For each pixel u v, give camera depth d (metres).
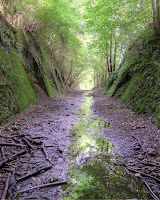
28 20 10.16
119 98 11.13
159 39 7.45
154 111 5.38
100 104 10.94
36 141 4.16
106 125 6.05
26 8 8.86
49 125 5.83
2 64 6.17
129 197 2.37
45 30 12.55
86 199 2.33
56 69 18.53
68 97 15.85
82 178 2.84
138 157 3.46
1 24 6.98
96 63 26.55
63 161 3.44
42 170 3.04
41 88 12.36
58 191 2.49
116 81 13.71
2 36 6.82
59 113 8.07
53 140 4.51
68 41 16.80
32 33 11.52
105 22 10.98
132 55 9.50
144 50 8.15
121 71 12.16
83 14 12.81
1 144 3.69
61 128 5.64
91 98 15.99
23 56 10.20
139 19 8.68
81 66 28.81
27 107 7.75
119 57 17.77
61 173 2.99
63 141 4.52
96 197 2.37
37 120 6.29
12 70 7.12
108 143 4.40
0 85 5.54
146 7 8.22
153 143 3.96
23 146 3.81
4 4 7.80
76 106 10.67
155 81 6.22
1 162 2.97
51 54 16.11
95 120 6.87
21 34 9.66
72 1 13.45
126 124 5.75
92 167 3.22
